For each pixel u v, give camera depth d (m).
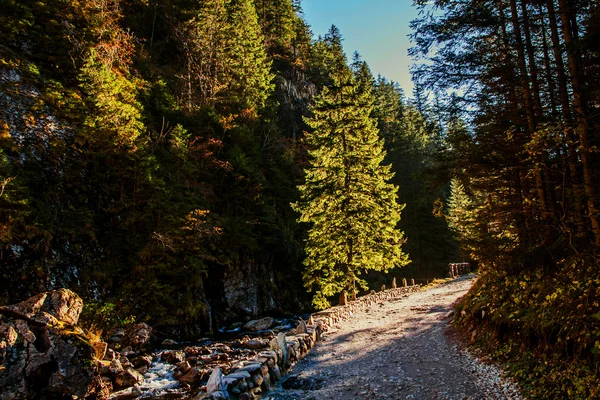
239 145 35.53
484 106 10.63
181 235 21.84
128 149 21.97
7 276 15.23
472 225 11.52
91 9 27.30
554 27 8.54
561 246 8.82
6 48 21.70
